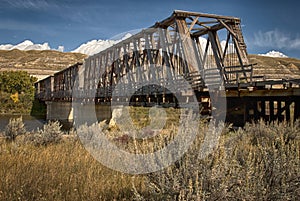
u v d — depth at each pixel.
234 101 14.78
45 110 56.91
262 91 13.55
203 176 3.41
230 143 4.91
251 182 3.48
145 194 4.21
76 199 4.49
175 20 19.17
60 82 49.56
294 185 3.71
